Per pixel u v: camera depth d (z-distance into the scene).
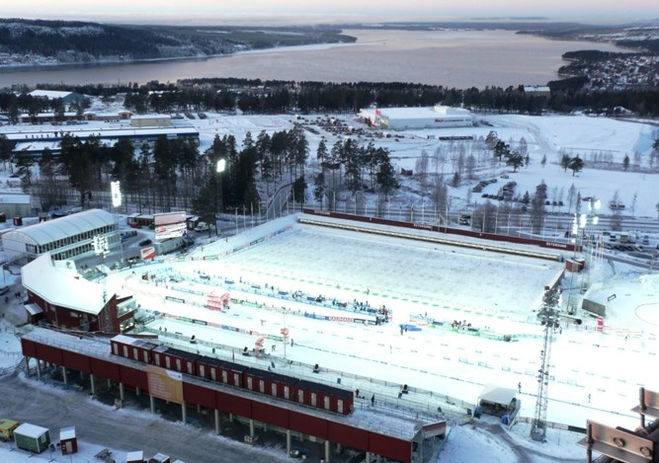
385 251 125.81
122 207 159.38
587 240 132.62
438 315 92.62
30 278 96.56
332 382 71.00
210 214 138.25
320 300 98.00
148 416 66.19
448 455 57.47
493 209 148.62
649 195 172.88
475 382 72.75
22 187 165.88
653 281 104.38
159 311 93.81
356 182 176.38
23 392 70.81
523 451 58.19
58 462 57.34
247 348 80.69
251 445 60.88
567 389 71.19
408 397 68.06
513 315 92.81
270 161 192.12
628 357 79.19
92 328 83.12
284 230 138.38
